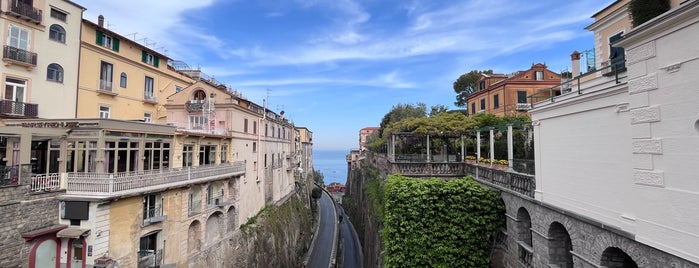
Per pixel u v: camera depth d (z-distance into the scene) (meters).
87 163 18.52
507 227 16.08
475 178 20.58
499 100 38.03
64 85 23.78
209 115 32.75
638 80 8.06
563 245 12.20
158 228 21.44
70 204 17.31
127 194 18.59
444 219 17.00
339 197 108.19
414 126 28.08
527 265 14.23
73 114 24.41
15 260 15.23
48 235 16.75
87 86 25.84
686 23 6.73
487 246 16.73
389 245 17.69
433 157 28.09
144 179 19.88
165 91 35.53
